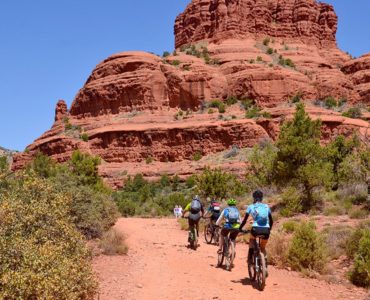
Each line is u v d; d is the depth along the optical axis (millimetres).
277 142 22719
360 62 105812
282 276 9773
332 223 15406
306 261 10359
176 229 20453
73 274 6973
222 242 10523
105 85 98000
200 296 7762
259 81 89688
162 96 93000
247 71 92375
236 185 31984
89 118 99062
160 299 7625
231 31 120062
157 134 81062
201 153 76438
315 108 79000
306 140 22500
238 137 74250
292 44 124188
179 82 92625
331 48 131875
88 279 7445
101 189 33375
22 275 5895
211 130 76875
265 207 8797
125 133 83062
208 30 127000
